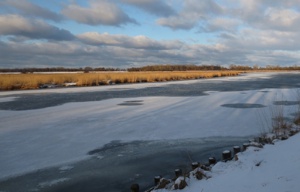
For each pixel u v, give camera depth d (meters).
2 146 9.30
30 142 9.74
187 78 55.16
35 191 6.27
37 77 41.38
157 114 14.39
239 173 5.20
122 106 17.36
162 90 28.59
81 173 7.16
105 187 6.39
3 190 6.32
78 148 9.09
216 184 4.86
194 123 12.18
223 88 30.19
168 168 7.35
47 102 19.98
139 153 8.54
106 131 11.10
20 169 7.44
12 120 13.48
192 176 5.64
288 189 3.84
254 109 15.39
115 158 8.16
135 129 11.34
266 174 4.71
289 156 5.32
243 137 9.91
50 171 7.30
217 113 14.40
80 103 19.19
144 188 6.26
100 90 29.80
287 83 38.25
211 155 8.16
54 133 10.90
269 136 8.89
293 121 11.52
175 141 9.66
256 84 36.44
